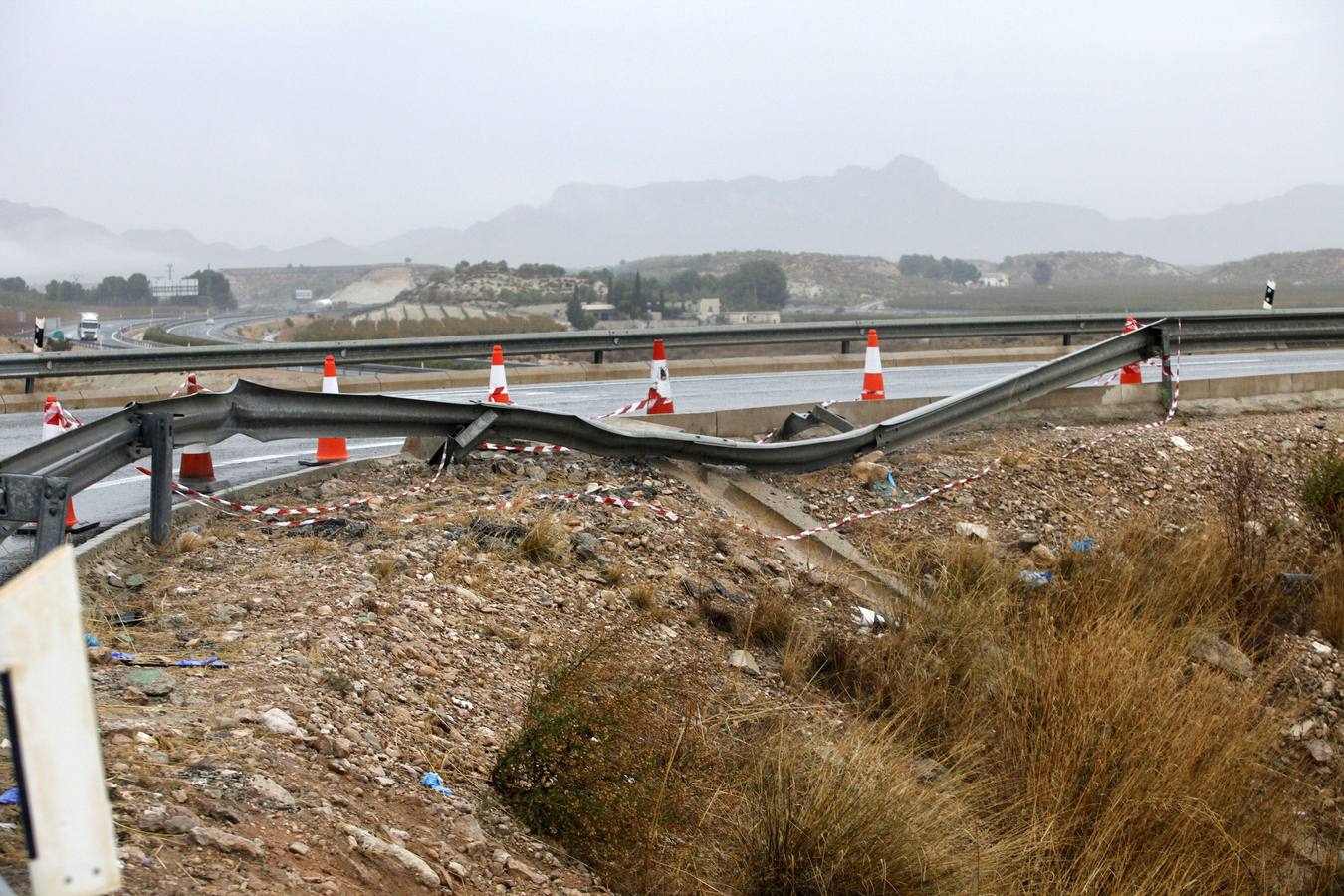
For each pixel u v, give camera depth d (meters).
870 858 4.96
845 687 7.43
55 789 2.09
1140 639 8.05
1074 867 5.85
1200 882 5.95
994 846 5.58
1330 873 6.73
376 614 6.15
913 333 23.08
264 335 123.00
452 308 149.75
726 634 7.72
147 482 10.00
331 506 8.27
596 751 5.18
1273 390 15.37
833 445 10.93
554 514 8.47
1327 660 9.33
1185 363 21.92
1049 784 6.34
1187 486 11.82
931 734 7.14
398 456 9.88
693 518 9.32
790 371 22.06
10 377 16.52
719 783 5.59
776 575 8.84
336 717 4.89
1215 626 9.35
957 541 9.54
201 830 3.61
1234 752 6.96
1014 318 23.38
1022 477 11.28
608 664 5.97
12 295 196.00
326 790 4.23
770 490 10.38
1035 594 9.13
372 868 3.84
